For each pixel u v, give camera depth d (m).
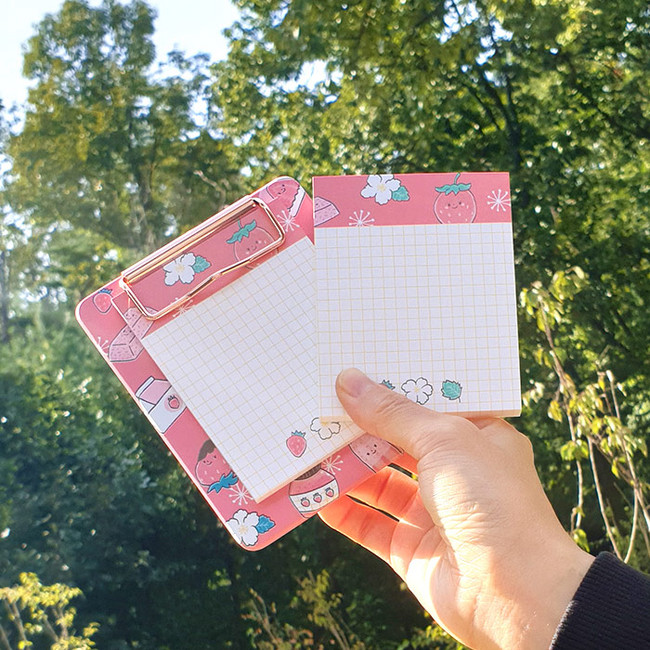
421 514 1.23
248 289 1.20
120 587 5.66
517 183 5.48
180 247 1.20
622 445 2.95
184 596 5.80
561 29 5.21
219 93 5.75
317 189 1.18
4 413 5.30
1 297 5.74
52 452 5.38
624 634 0.76
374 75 5.42
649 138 5.45
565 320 4.92
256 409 1.16
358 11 5.34
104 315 1.20
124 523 5.55
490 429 1.13
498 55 5.56
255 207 1.22
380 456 1.16
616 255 5.35
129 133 5.84
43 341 5.75
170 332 1.18
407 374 1.14
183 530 5.86
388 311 1.15
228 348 1.18
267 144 5.77
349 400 1.11
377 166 5.52
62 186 5.86
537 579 0.92
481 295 1.16
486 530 0.97
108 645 5.38
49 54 5.71
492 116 5.65
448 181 1.19
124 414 5.76
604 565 0.80
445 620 1.01
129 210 5.90
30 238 5.84
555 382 5.11
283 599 5.86
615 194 5.44
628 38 5.40
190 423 1.17
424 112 5.49
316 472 1.15
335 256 1.17
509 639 0.92
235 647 5.77
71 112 5.79
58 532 5.28
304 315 1.19
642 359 5.24
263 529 1.14
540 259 5.36
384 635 5.68
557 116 5.53
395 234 1.17
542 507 0.99
